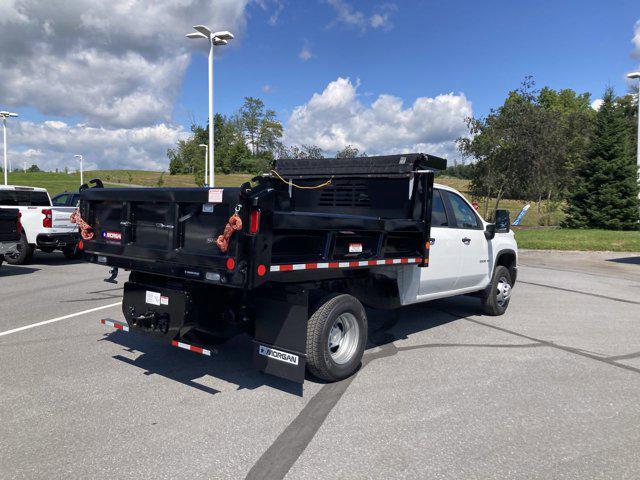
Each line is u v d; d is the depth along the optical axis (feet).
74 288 31.83
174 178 296.51
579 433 12.90
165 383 15.88
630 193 102.12
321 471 10.84
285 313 14.78
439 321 25.07
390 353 19.51
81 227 17.87
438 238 21.34
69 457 11.27
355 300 16.43
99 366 17.30
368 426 13.05
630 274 45.37
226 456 11.41
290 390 15.48
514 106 84.33
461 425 13.21
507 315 26.89
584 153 110.32
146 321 15.93
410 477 10.66
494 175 87.86
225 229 12.87
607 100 106.01
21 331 21.53
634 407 14.66
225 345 20.13
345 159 20.71
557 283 38.83
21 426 12.77
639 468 11.23
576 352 20.12
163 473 10.67
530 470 11.04
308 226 14.46
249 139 321.11
